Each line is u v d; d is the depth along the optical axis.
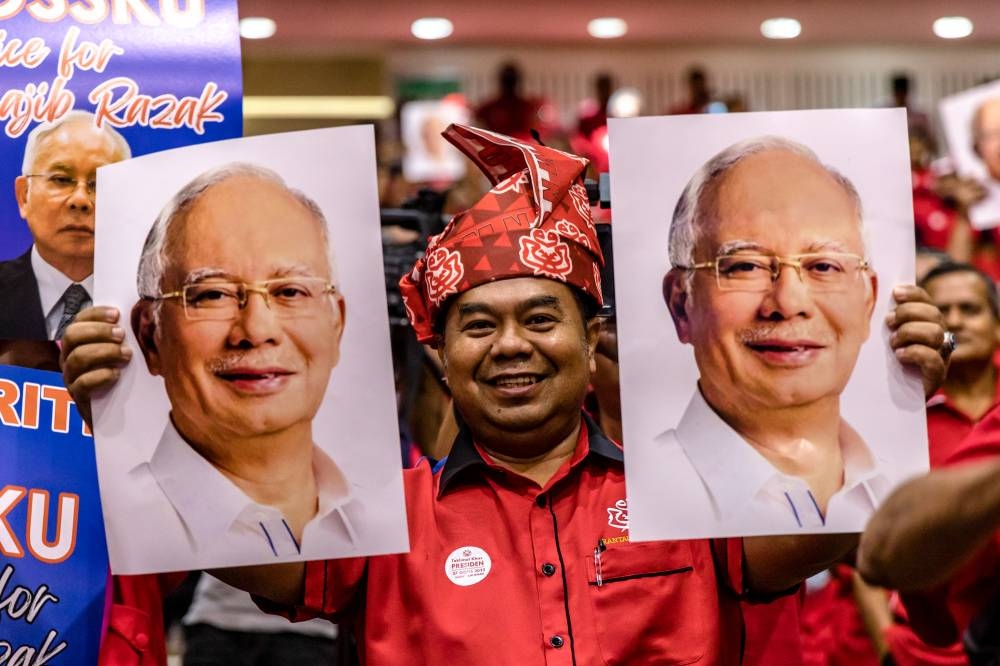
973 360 4.24
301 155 2.41
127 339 2.42
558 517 2.58
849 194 2.39
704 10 12.06
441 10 11.98
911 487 1.80
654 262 2.39
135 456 2.42
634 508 2.38
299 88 12.62
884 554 1.82
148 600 2.84
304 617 2.60
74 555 2.72
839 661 4.53
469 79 12.90
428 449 3.57
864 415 2.38
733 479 2.38
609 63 13.19
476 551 2.55
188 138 2.73
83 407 2.46
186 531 2.41
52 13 2.71
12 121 2.70
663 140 2.39
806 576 2.52
